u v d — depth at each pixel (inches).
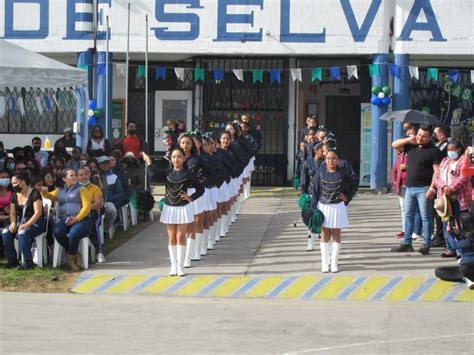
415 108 927.7
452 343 360.8
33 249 516.1
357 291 466.0
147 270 513.7
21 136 926.4
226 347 352.8
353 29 837.8
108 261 538.3
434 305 439.5
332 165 494.6
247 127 790.5
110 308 429.4
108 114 847.7
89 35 852.6
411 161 543.8
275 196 834.8
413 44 832.9
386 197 821.9
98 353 340.8
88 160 594.6
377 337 372.2
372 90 837.2
